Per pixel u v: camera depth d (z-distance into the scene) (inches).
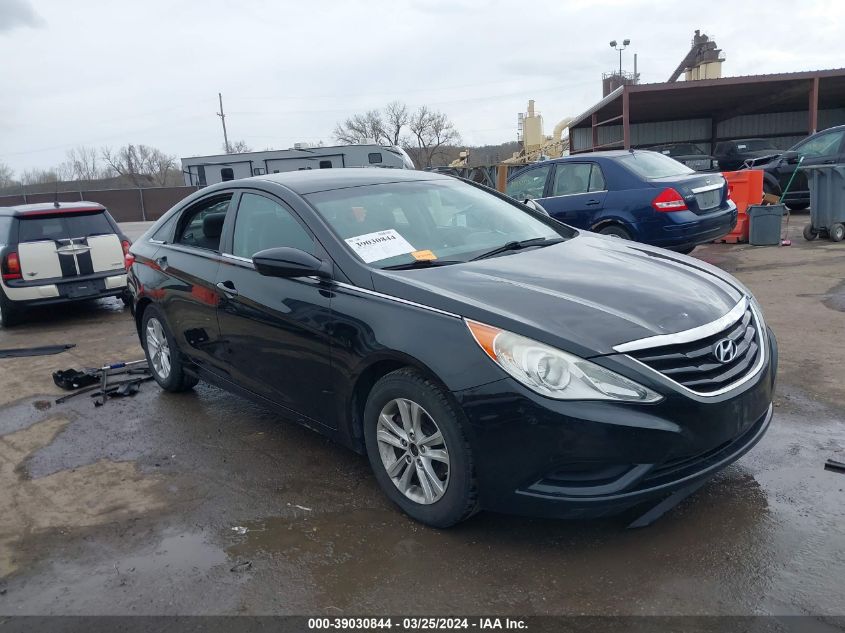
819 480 133.3
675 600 101.6
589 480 107.4
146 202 1294.3
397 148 821.9
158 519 134.9
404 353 119.0
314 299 139.1
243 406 196.4
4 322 338.0
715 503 127.3
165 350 207.9
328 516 131.6
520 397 107.0
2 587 115.6
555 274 132.9
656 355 109.0
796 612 97.7
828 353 207.0
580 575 108.8
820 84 870.4
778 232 414.3
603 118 1109.1
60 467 162.2
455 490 116.0
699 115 1146.7
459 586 108.0
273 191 161.6
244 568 116.1
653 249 161.0
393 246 144.0
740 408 113.8
